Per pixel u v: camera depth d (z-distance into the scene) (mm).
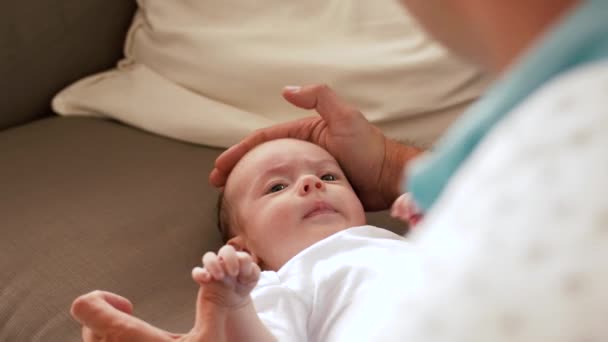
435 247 214
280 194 1104
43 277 1060
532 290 188
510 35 232
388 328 215
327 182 1139
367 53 1418
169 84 1543
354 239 1006
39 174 1321
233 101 1498
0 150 1412
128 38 1662
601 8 209
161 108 1481
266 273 964
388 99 1383
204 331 684
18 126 1572
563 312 182
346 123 1194
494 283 194
